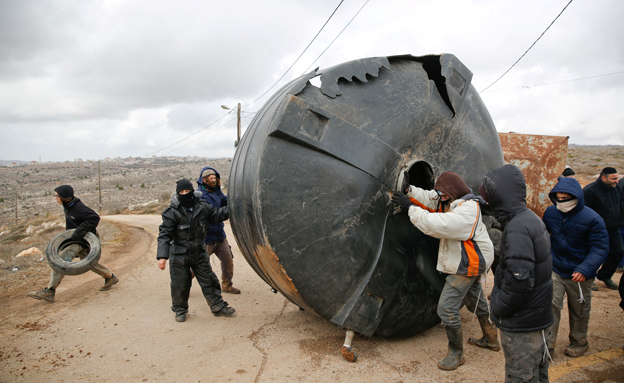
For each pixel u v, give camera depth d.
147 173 160.38
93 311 5.28
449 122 3.76
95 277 7.37
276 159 3.11
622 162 31.72
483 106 4.17
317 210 3.15
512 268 2.46
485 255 3.18
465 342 4.01
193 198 4.70
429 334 4.12
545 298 2.53
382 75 3.63
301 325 4.48
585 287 3.66
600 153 45.81
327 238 3.18
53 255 5.65
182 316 4.79
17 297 6.14
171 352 3.91
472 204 3.15
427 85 3.75
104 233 16.67
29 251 10.91
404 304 3.53
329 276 3.23
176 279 4.73
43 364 3.71
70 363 3.72
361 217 3.28
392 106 3.49
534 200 7.54
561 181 3.61
